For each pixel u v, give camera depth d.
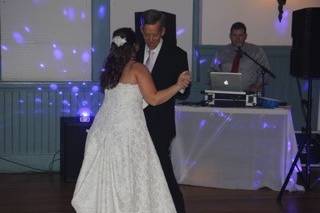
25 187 4.59
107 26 5.20
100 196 2.94
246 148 4.36
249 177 4.39
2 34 5.06
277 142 4.31
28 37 5.11
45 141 5.24
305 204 4.06
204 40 5.40
